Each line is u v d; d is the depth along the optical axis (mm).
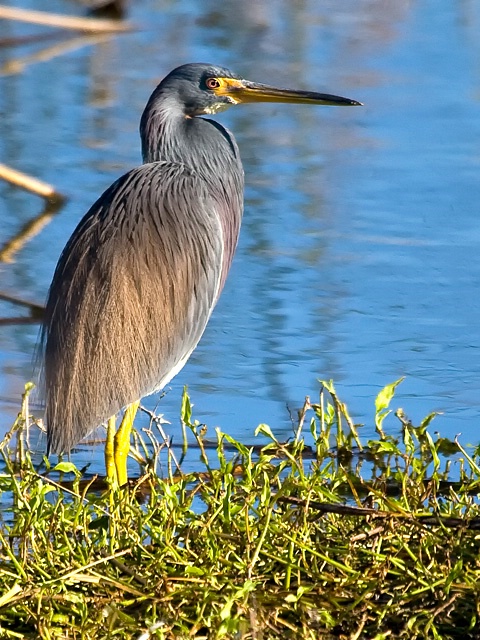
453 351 13719
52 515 8336
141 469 11062
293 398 12594
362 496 10188
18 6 29125
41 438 11672
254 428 11891
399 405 12438
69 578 7523
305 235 17188
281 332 14273
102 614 7266
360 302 15070
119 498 8562
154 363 11148
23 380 12930
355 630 7449
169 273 11227
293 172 19469
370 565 7980
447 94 23344
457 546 7895
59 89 24031
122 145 20953
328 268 16125
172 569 7773
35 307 15109
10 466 9352
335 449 11320
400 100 22953
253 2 30547
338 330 14281
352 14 29672
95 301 10805
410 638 7316
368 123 21891
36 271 16344
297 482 8562
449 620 7461
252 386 12875
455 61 25625
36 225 17938
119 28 25234
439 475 10156
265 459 8820
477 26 28641
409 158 20047
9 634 7297
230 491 8281
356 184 19000
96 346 10719
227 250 12750
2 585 7832
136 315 10930
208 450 11453
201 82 12500
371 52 26156
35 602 7543
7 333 14258
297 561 7883
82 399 10656
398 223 17516
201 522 8203
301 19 29047
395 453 9570
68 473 10984
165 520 8266
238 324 14469
